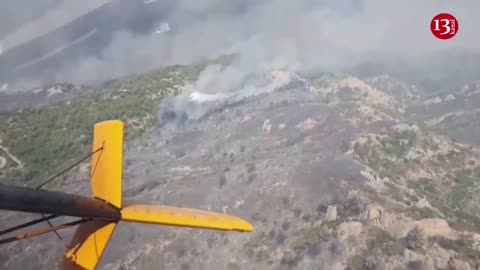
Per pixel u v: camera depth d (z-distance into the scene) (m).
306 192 144.75
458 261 102.12
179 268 120.06
